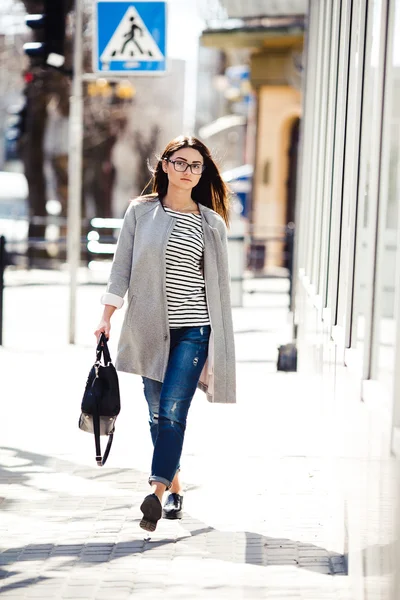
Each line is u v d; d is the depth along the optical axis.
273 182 53.25
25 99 53.25
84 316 30.45
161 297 9.91
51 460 13.09
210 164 10.34
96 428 10.02
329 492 10.35
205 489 11.70
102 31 22.27
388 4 6.98
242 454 13.31
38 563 9.26
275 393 18.02
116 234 47.94
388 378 6.50
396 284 6.15
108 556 9.45
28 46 21.84
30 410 16.30
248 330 27.47
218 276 10.04
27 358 21.94
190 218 10.01
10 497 11.41
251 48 50.31
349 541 8.45
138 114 64.06
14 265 46.47
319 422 12.69
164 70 22.23
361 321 8.00
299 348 19.44
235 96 64.94
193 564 9.20
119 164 70.12
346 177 9.61
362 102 8.48
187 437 14.33
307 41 19.55
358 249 8.45
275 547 9.66
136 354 10.02
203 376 10.17
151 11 22.09
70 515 10.73
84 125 59.88
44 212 54.47
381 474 6.53
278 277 44.53
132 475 12.37
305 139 18.30
